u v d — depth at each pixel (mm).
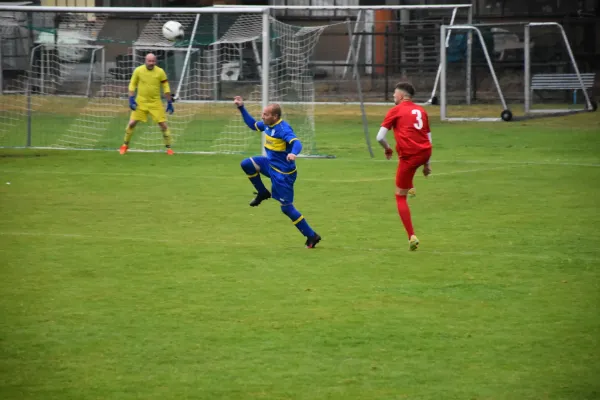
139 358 13648
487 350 13992
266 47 37031
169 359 13602
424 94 74812
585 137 46844
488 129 52000
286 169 20969
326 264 19812
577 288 17688
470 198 28672
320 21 79625
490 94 74000
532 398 12055
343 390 12336
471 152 41188
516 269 19281
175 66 67875
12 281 18219
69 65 67000
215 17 56375
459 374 12953
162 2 80875
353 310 16203
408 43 77438
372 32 70062
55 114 58656
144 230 23594
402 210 20969
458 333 14859
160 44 55281
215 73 58188
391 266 19625
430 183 31859
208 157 39969
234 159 39250
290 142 20578
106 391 12312
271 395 12148
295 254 20812
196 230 23609
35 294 17250
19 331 14953
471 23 66750
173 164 37406
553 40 73875
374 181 32562
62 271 19078
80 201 28062
